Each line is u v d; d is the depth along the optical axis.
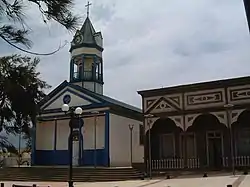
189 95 27.17
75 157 33.88
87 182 24.27
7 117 5.71
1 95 5.69
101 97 34.66
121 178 25.58
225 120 25.62
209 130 27.34
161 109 27.98
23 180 26.42
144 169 27.94
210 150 27.08
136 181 23.30
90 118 34.22
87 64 38.50
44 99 6.30
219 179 20.25
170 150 28.19
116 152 32.88
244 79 25.27
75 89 34.62
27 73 5.89
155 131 28.91
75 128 34.31
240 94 25.39
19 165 30.70
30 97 5.90
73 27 5.50
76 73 38.56
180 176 24.17
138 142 36.09
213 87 26.38
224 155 26.20
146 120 28.31
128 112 35.09
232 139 26.02
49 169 28.03
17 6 5.19
